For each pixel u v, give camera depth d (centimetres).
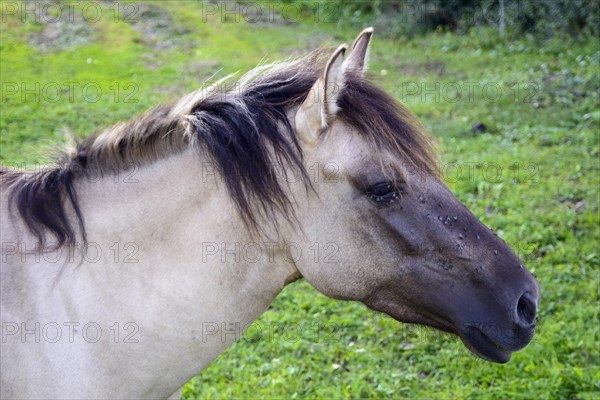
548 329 515
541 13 1316
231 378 489
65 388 255
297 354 510
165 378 271
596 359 486
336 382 480
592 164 779
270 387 469
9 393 252
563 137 863
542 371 473
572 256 606
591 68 1086
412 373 489
